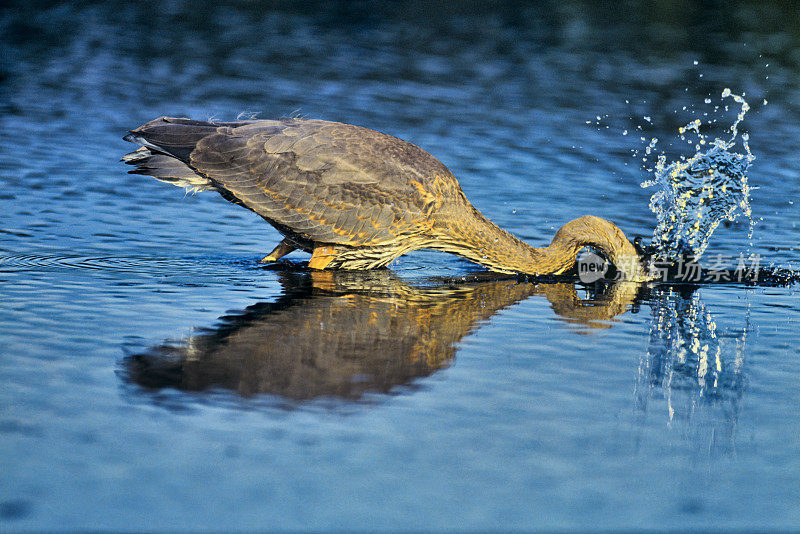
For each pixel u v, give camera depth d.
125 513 7.02
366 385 9.68
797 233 16.92
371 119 23.91
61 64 29.70
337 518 7.06
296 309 12.32
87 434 8.25
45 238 15.16
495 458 8.10
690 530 7.09
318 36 35.38
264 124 14.28
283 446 8.16
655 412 9.25
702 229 16.33
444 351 10.89
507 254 14.55
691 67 31.14
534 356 10.81
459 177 19.41
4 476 7.48
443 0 43.97
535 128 23.75
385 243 14.30
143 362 10.05
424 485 7.59
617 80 29.38
